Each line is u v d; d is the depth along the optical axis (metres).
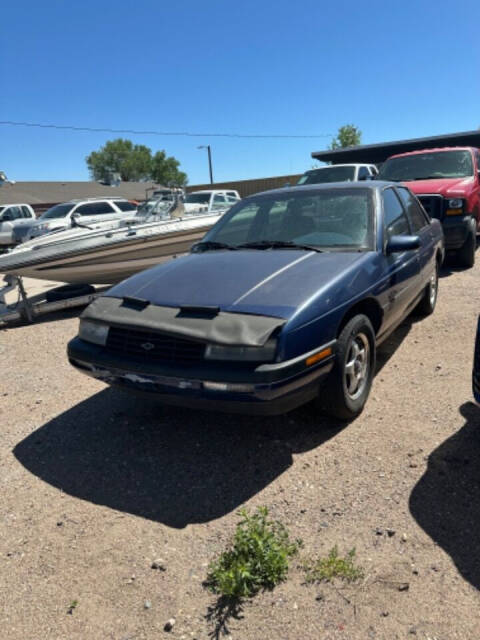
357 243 4.15
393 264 4.31
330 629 2.14
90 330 3.67
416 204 5.75
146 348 3.30
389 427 3.69
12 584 2.51
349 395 3.69
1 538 2.83
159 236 8.44
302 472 3.24
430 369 4.64
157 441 3.74
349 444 3.51
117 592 2.42
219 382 3.01
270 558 2.44
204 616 2.25
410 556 2.50
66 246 7.78
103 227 9.49
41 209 41.69
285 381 2.98
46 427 4.07
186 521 2.88
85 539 2.78
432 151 9.69
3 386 5.04
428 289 5.99
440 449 3.37
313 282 3.45
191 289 3.54
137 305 3.54
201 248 4.62
